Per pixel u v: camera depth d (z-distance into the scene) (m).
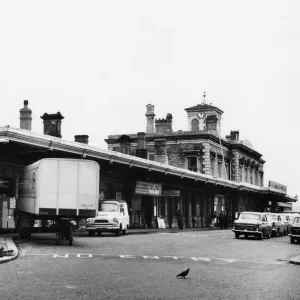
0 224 29.84
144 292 11.47
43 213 23.23
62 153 32.69
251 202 83.50
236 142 75.44
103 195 41.41
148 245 25.27
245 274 15.19
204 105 77.19
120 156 37.66
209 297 11.03
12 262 16.31
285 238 38.38
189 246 25.61
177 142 67.44
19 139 27.05
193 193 61.31
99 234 34.31
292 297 11.32
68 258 17.91
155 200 50.62
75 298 10.48
